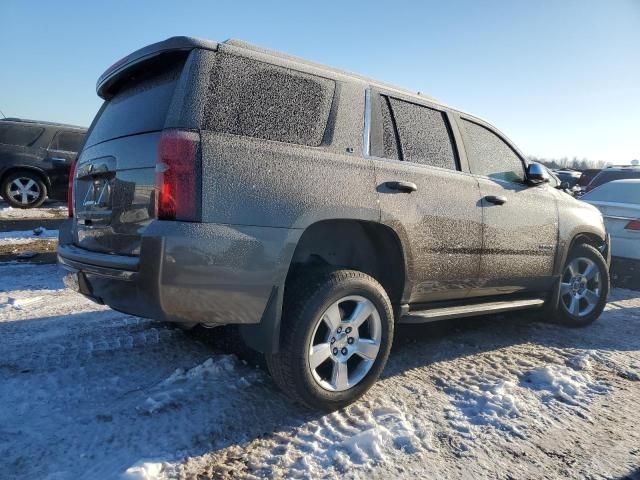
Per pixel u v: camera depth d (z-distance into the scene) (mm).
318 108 2795
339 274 2666
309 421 2592
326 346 2633
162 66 2648
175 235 2172
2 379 2947
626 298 6168
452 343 3986
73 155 10625
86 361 3266
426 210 3172
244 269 2334
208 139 2291
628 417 2814
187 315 2277
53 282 5543
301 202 2531
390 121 3199
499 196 3752
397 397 2930
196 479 2078
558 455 2393
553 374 3305
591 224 4703
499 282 3857
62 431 2398
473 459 2320
